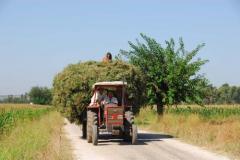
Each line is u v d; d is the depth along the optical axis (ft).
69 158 56.95
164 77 121.29
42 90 425.69
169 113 139.03
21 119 122.31
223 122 112.47
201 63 120.98
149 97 121.80
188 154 60.70
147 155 60.44
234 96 563.48
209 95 126.00
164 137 85.66
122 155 60.85
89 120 76.23
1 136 83.30
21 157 51.44
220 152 62.03
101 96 76.79
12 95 431.02
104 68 82.79
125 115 75.66
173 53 121.29
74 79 81.15
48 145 63.46
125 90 79.15
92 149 68.13
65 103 83.25
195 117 112.88
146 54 121.39
